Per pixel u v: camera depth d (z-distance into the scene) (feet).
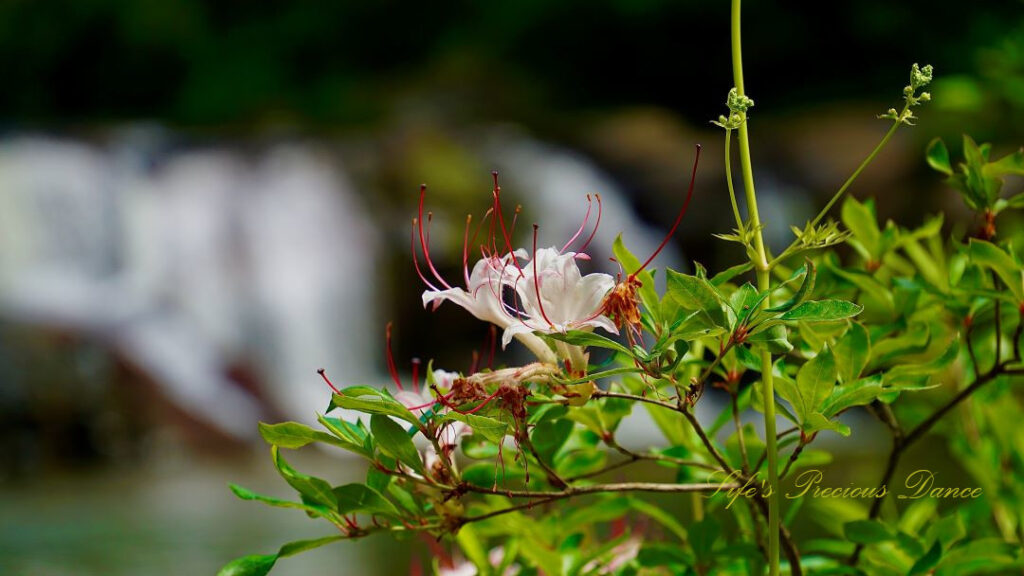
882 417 7.93
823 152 49.83
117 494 32.22
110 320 42.39
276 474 34.99
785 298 8.14
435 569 8.96
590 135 53.42
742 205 49.78
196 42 71.61
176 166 48.37
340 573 18.76
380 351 48.06
